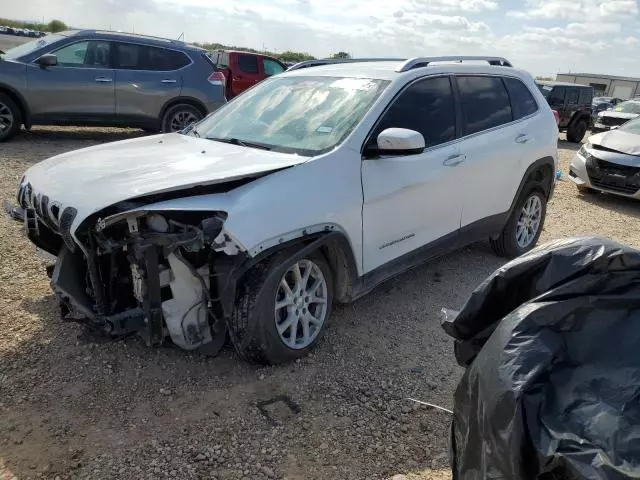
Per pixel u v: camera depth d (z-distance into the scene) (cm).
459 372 355
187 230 289
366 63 482
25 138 1065
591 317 182
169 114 1093
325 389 324
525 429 165
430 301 460
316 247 329
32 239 363
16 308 389
